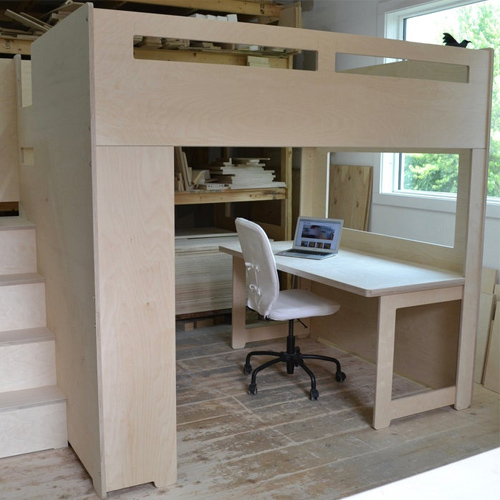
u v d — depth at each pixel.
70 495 2.32
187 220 5.53
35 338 2.72
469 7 3.78
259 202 5.51
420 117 2.78
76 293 2.38
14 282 2.80
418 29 4.15
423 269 3.18
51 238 2.68
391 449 2.69
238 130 2.33
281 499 2.29
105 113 2.09
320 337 4.16
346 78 2.56
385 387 2.88
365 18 4.41
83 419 2.43
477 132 2.96
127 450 2.32
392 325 2.84
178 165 4.34
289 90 2.42
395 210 4.17
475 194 3.00
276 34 2.38
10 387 2.72
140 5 4.64
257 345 4.06
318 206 3.98
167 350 2.35
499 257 3.48
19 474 2.46
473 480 1.06
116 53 2.08
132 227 2.22
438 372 3.30
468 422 2.98
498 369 3.35
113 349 2.24
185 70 2.20
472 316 3.08
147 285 2.28
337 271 3.11
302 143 2.48
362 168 4.44
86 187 2.16
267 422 2.94
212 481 2.42
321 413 3.04
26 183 3.14
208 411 3.05
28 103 3.32
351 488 2.37
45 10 4.55
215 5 4.31
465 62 2.89
